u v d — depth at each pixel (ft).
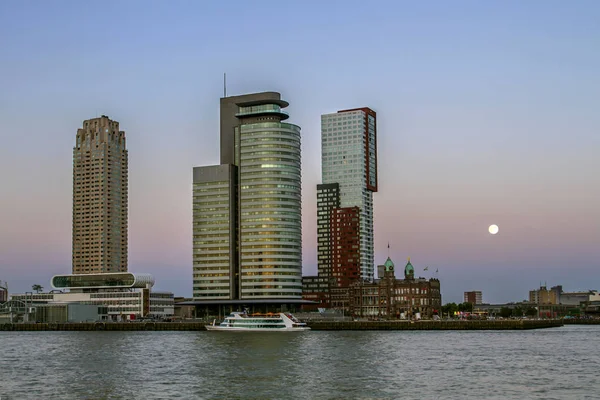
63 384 494.18
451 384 479.82
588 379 501.97
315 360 630.33
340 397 433.07
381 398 428.56
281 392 452.76
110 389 469.98
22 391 464.24
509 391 450.30
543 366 577.43
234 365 596.70
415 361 618.03
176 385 485.15
